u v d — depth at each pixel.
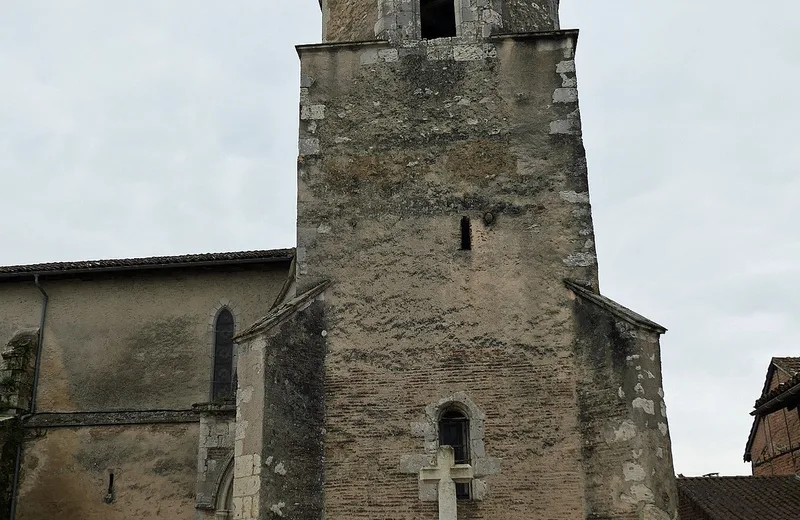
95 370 18.34
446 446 12.16
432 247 13.97
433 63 15.24
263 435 11.84
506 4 15.92
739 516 15.09
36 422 17.75
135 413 17.70
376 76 15.24
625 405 12.04
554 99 14.77
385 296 13.69
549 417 12.64
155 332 18.45
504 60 15.14
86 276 19.00
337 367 13.24
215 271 18.73
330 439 12.77
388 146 14.75
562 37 15.12
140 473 17.05
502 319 13.38
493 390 12.95
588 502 12.01
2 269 18.77
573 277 13.53
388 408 12.95
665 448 11.78
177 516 16.64
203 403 16.20
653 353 12.26
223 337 18.27
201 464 15.70
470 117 14.83
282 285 18.39
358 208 14.34
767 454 23.48
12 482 17.28
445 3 16.23
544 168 14.34
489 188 14.31
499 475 12.41
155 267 18.42
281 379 12.42
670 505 11.47
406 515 12.29
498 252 13.84
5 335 18.95
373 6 16.03
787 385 20.14
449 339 13.34
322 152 14.76
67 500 17.09
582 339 12.95
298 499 11.99
